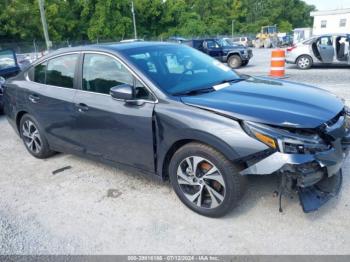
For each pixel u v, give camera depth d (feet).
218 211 9.57
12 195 12.11
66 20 150.71
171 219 10.00
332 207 10.02
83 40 156.76
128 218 10.20
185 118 9.31
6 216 10.73
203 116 9.10
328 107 9.45
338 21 126.41
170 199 11.09
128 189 11.94
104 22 153.28
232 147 8.59
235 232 9.21
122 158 11.45
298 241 8.70
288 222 9.45
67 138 13.19
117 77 11.12
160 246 8.90
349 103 21.76
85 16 155.22
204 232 9.32
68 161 14.87
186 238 9.13
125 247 8.95
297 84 11.89
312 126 8.38
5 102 15.96
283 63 33.96
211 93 10.37
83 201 11.34
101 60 11.60
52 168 14.23
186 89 10.54
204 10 218.79
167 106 9.80
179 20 184.44
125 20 158.92
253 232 9.16
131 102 10.46
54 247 9.11
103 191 11.93
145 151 10.60
